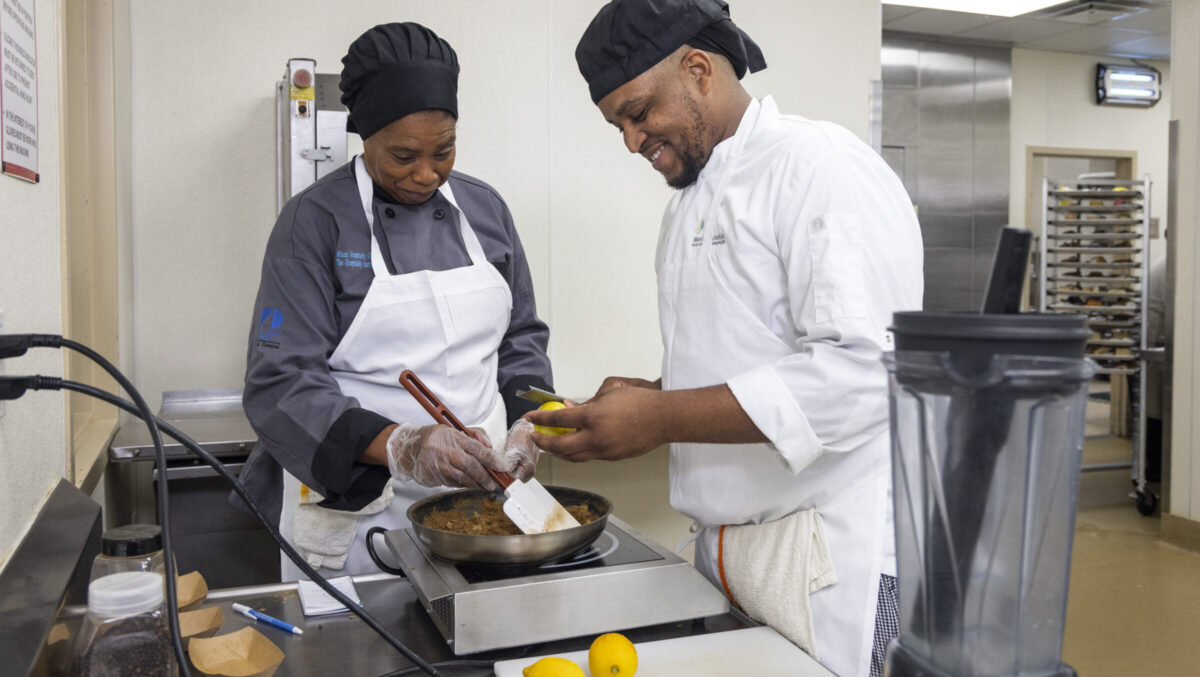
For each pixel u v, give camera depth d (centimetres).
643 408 99
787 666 92
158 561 77
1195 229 368
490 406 157
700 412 98
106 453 205
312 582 115
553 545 101
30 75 98
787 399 96
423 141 131
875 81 338
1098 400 749
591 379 314
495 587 95
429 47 132
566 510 116
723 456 114
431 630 103
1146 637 286
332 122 242
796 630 107
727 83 113
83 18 215
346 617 107
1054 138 767
